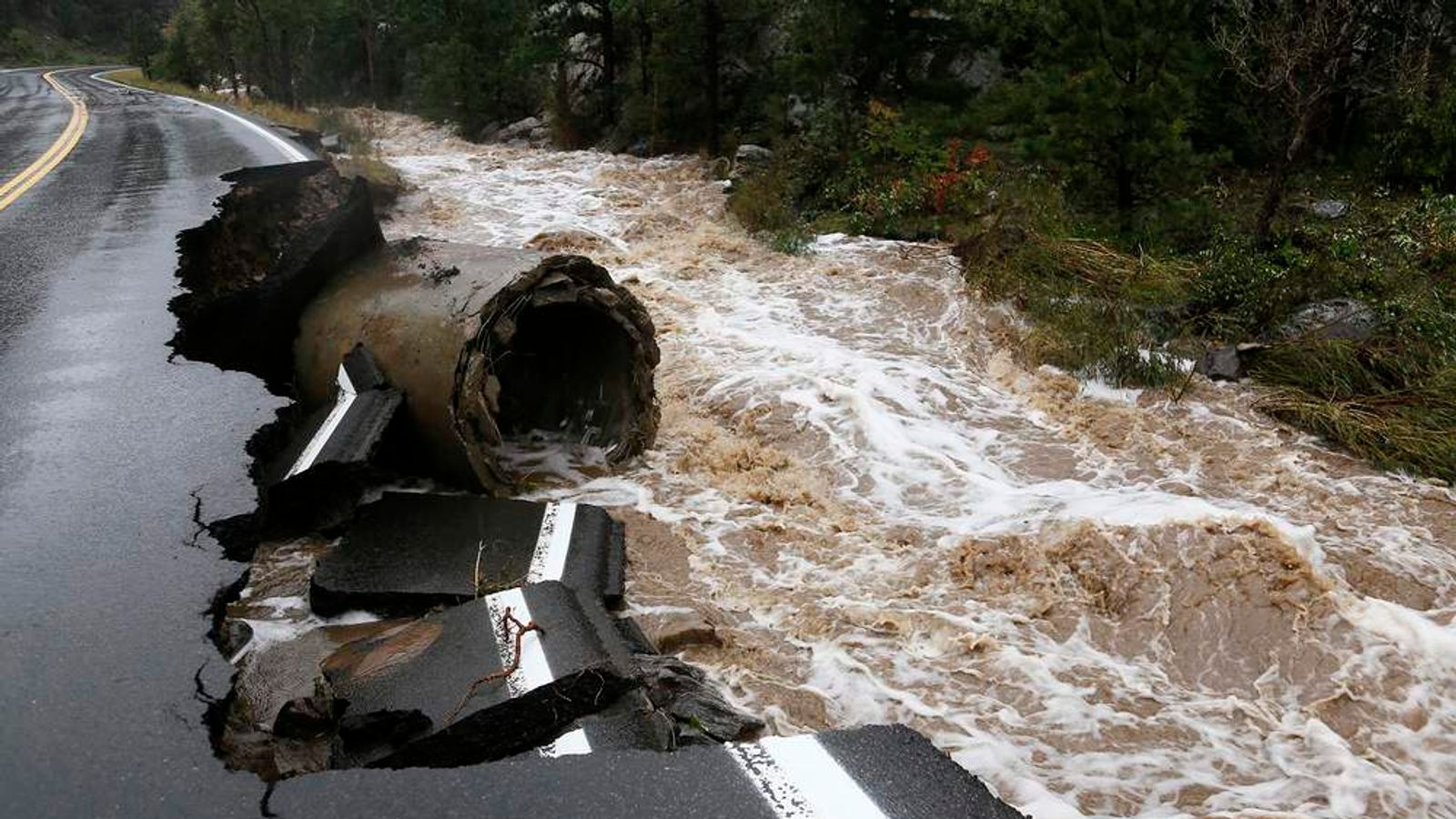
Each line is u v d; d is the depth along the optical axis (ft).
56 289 24.41
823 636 15.23
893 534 18.63
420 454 18.84
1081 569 16.76
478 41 93.50
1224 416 24.39
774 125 56.59
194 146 51.52
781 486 20.43
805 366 26.86
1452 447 21.57
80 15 279.69
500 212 46.55
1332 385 25.22
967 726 13.23
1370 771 12.64
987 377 27.25
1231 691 14.42
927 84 49.98
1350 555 17.89
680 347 28.86
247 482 15.43
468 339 17.90
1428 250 31.81
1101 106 35.99
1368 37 38.04
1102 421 24.06
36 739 9.85
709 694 13.14
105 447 16.42
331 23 117.19
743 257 38.81
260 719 11.48
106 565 13.11
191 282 25.32
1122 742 13.10
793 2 52.29
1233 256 31.14
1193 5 37.78
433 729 10.75
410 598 14.49
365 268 20.83
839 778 9.57
